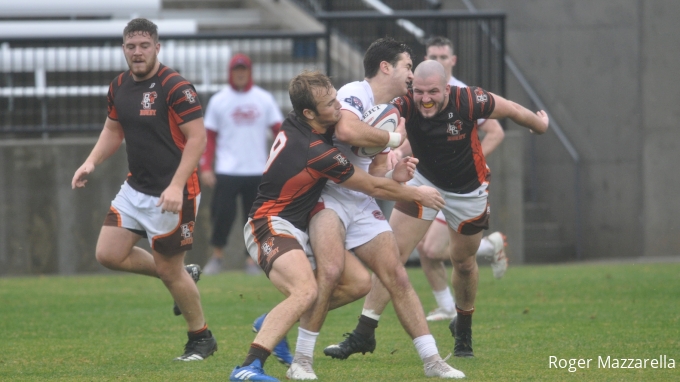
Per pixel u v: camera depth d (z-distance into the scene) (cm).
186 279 2050
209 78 4491
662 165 4494
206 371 1905
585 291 3183
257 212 1817
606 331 2372
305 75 1761
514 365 1941
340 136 1786
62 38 4306
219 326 2569
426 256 2639
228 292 3297
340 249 1798
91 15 5481
